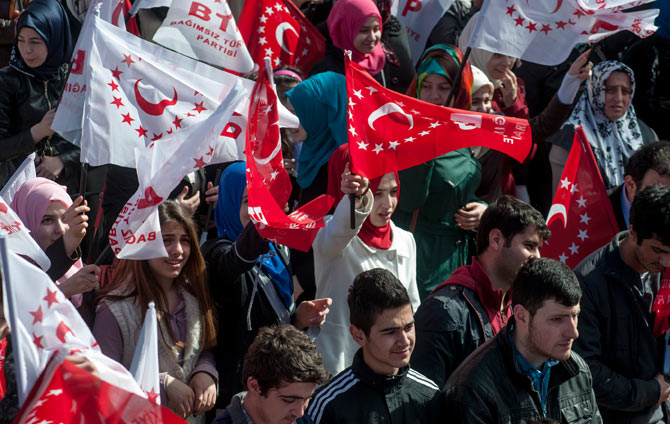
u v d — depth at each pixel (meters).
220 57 9.71
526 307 6.70
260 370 6.18
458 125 8.21
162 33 9.55
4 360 6.23
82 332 5.00
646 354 8.27
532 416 6.71
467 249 10.00
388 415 6.61
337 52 11.61
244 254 7.67
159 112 8.18
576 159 9.89
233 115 8.06
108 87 8.10
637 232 8.10
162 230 7.38
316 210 7.90
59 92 11.70
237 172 8.74
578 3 9.54
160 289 7.47
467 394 6.60
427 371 7.33
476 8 13.78
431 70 10.34
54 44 11.45
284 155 10.37
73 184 11.10
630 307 8.29
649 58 13.56
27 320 4.89
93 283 7.47
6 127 11.36
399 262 8.94
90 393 4.63
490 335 7.57
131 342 7.32
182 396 7.16
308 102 10.11
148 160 7.10
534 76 13.05
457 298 7.58
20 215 8.37
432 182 9.60
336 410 6.54
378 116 8.01
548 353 6.65
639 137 12.07
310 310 8.09
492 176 10.64
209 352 7.73
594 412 7.20
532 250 7.73
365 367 6.66
